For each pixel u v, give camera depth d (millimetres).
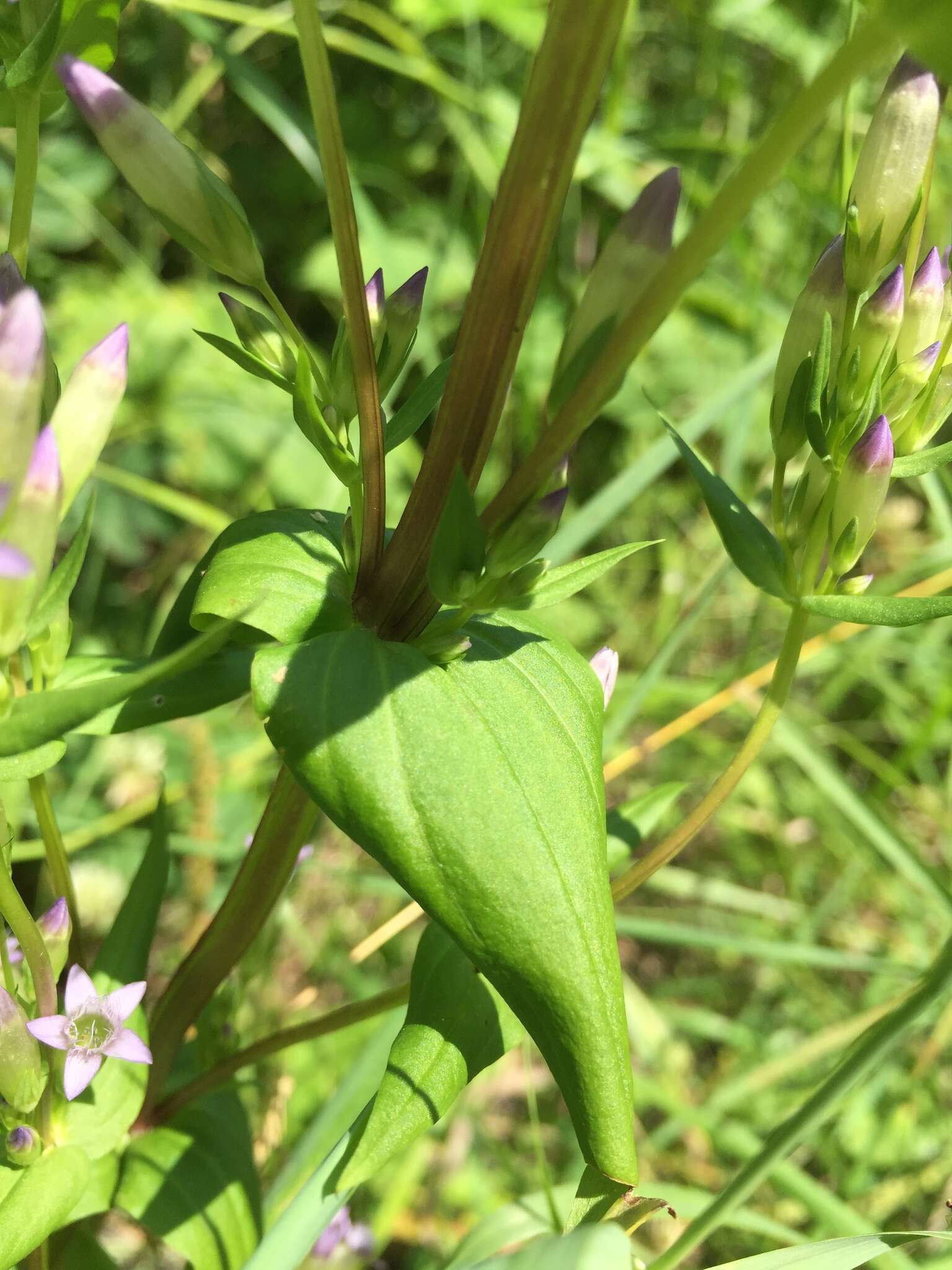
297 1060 221
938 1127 216
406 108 360
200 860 189
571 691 110
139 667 125
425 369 270
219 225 103
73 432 97
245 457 304
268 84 213
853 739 268
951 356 119
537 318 316
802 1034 251
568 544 185
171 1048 134
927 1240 201
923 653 279
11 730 90
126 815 222
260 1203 135
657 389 321
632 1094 95
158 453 300
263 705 98
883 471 112
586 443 325
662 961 277
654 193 96
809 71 299
